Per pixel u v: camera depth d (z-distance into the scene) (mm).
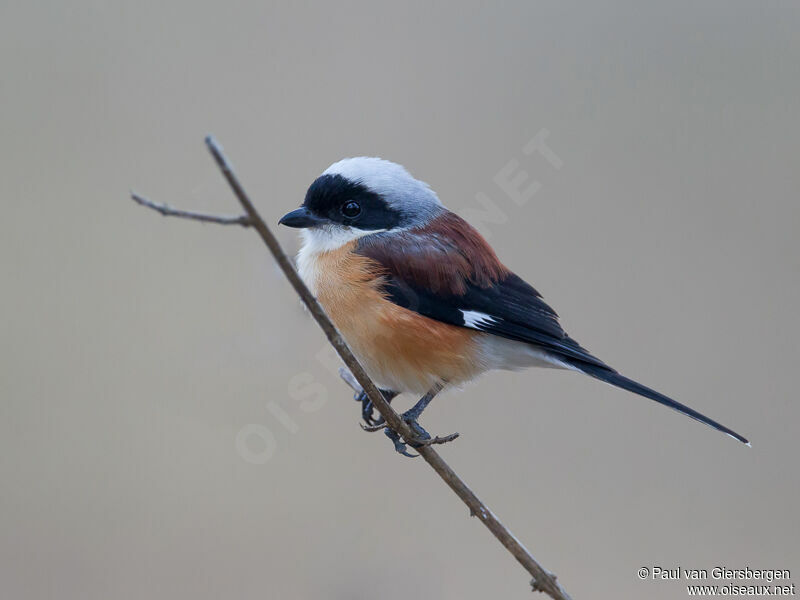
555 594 6590
